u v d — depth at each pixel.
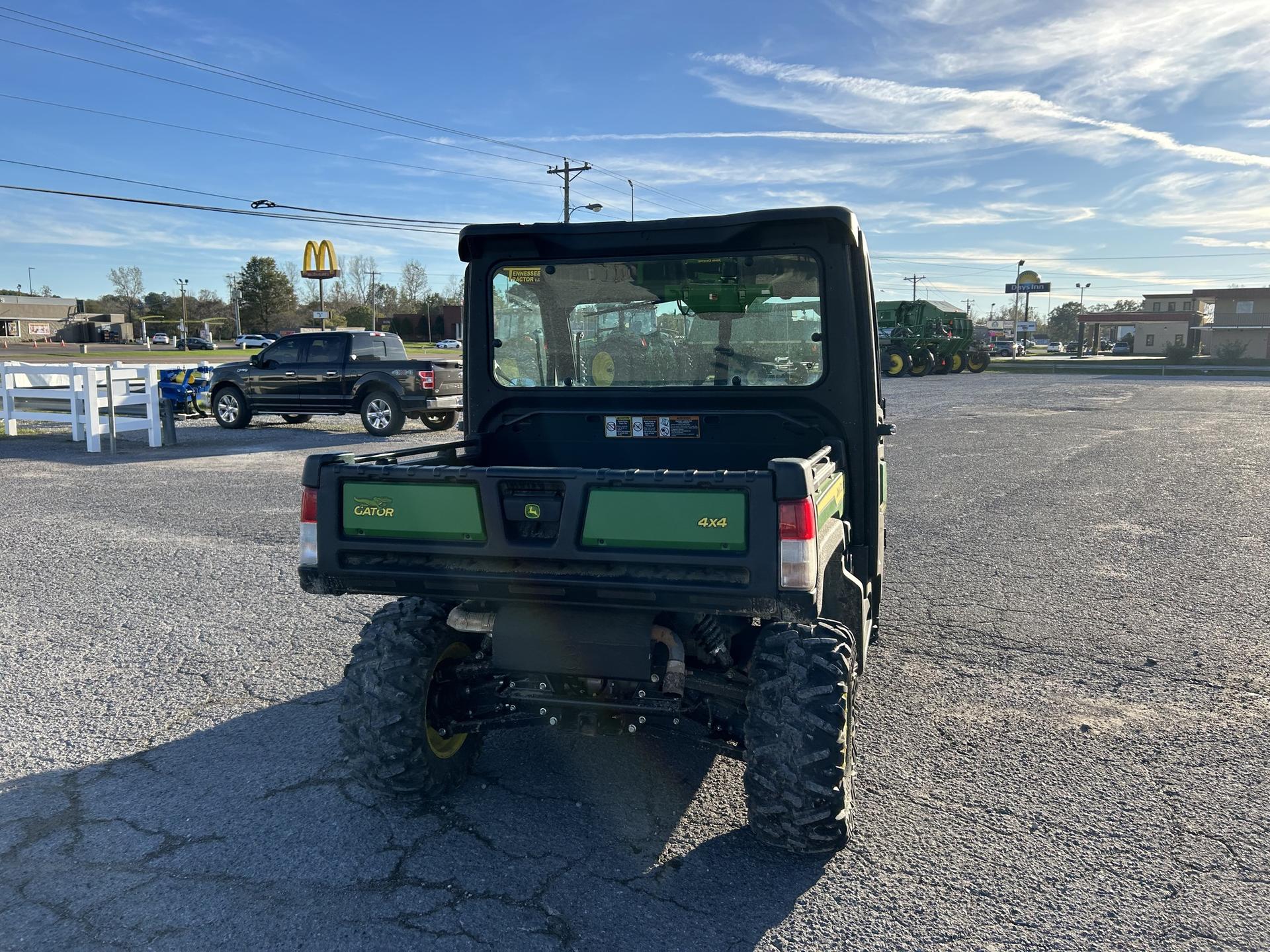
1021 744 4.28
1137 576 7.20
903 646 5.62
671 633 3.38
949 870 3.26
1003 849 3.39
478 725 3.63
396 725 3.49
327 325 109.44
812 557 2.96
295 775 3.99
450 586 3.30
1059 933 2.91
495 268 4.50
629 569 3.10
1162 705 4.71
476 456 4.63
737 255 4.16
